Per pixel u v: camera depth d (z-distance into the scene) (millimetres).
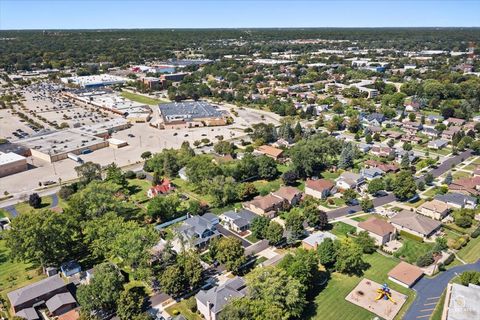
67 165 190625
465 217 124188
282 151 192750
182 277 93125
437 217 130125
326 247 103312
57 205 147000
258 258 109125
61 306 88250
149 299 93188
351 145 186250
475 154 194000
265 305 80875
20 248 99750
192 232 116812
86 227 112062
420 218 123500
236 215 128250
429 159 179875
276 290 83125
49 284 93250
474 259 107875
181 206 142000
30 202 144625
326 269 103875
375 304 90500
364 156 192875
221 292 87188
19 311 87250
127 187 161125
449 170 173375
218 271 103562
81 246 116125
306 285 91688
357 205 141750
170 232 123125
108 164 189500
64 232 105188
